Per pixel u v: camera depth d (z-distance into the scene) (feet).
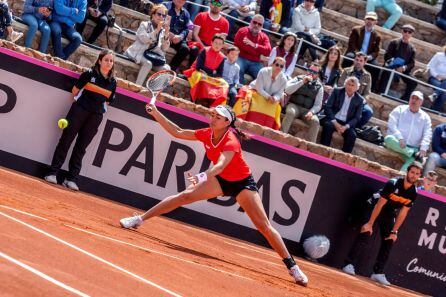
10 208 29.76
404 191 53.42
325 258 55.72
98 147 50.78
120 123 50.98
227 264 36.29
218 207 53.06
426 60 85.66
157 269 27.09
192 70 64.49
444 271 59.06
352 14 88.58
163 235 40.19
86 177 50.72
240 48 69.62
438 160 69.67
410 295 53.42
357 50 77.20
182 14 68.49
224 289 27.81
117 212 44.27
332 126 66.95
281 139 55.21
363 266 56.85
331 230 55.52
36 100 49.98
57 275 20.65
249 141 53.01
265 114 63.57
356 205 55.93
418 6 92.12
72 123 48.83
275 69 63.87
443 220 58.54
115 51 68.80
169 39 66.80
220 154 35.81
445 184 70.74
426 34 88.84
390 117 70.13
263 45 70.08
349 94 67.67
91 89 48.85
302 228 54.75
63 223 30.50
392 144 69.10
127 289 21.83
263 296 29.27
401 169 69.67
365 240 54.54
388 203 53.93
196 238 44.88
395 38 84.99
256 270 38.09
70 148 50.75
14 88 49.78
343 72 72.02
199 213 52.70
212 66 64.75
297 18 76.48
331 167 54.95
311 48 75.87
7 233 23.86
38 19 61.62
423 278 58.65
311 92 66.33
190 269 29.76
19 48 50.75
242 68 69.36
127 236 33.73
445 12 88.79
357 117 67.72
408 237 57.77
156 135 51.62
